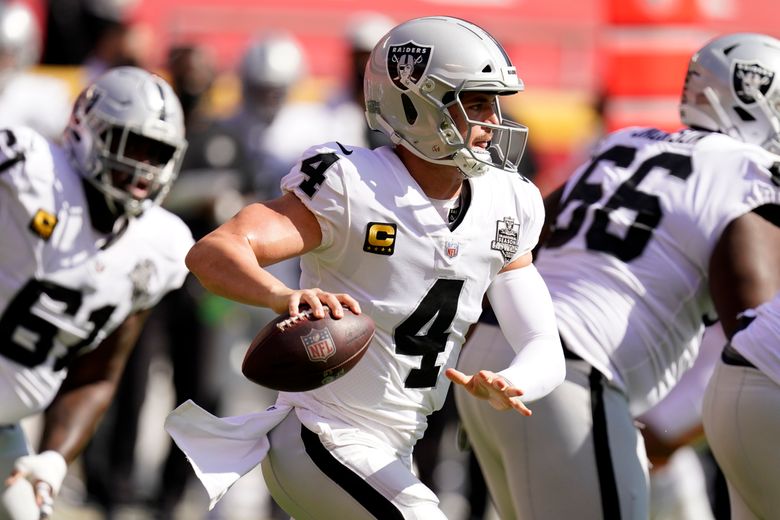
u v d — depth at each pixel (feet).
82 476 79.92
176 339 76.07
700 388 62.28
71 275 48.98
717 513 70.69
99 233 49.37
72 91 88.69
